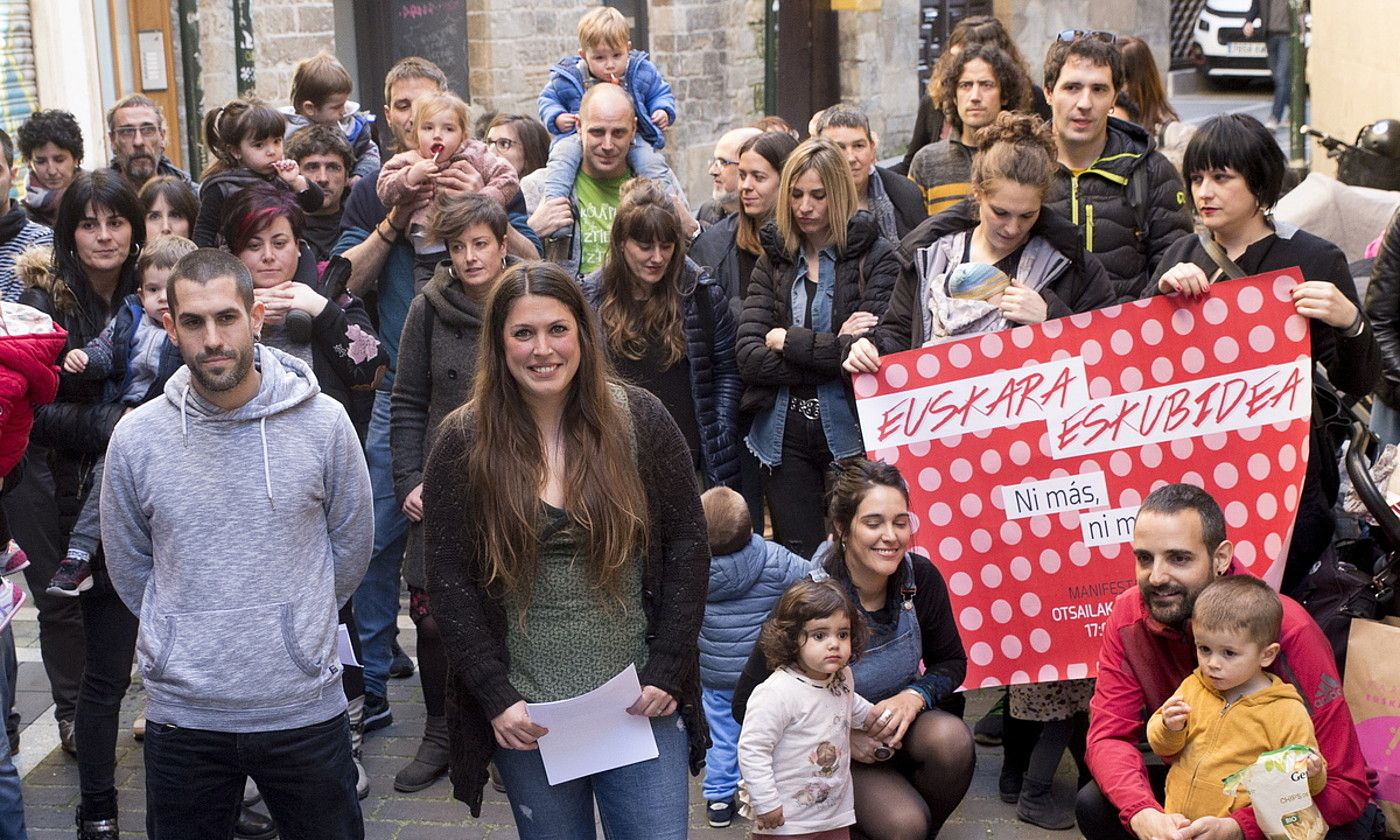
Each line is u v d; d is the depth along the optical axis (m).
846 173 5.92
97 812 5.09
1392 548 4.77
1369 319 5.75
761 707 4.43
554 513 3.86
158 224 6.49
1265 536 5.03
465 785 3.98
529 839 4.05
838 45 15.55
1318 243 5.09
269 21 12.74
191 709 4.16
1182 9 21.47
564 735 3.93
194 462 4.15
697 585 3.98
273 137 6.90
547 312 3.78
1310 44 12.29
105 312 5.46
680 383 5.93
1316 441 5.09
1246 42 20.92
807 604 4.39
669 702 3.95
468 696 3.96
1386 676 4.62
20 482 5.51
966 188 7.13
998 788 5.52
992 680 5.24
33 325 4.58
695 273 6.03
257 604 4.15
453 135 6.38
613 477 3.86
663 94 8.49
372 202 6.70
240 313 4.08
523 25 14.54
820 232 5.95
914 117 16.02
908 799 4.61
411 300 6.33
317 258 7.27
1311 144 12.29
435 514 3.89
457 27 14.26
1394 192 8.84
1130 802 4.34
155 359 5.22
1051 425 5.17
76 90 10.28
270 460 4.18
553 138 8.71
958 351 5.23
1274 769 4.09
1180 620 4.40
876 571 4.66
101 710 5.03
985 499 5.23
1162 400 5.10
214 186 6.80
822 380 5.88
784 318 5.98
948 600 4.91
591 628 3.92
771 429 6.03
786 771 4.46
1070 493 5.18
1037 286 5.33
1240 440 5.05
